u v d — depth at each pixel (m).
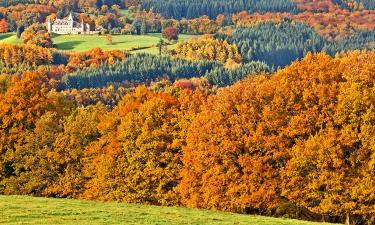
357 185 79.56
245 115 88.75
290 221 73.19
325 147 80.69
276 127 87.06
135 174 101.44
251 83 96.81
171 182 100.44
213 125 90.62
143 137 101.06
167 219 67.94
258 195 84.88
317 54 96.69
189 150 92.94
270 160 87.50
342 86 84.44
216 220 70.31
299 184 83.94
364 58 96.38
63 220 62.72
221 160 89.81
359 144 82.19
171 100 108.56
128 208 77.94
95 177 107.88
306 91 86.31
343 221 90.50
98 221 63.38
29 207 70.56
